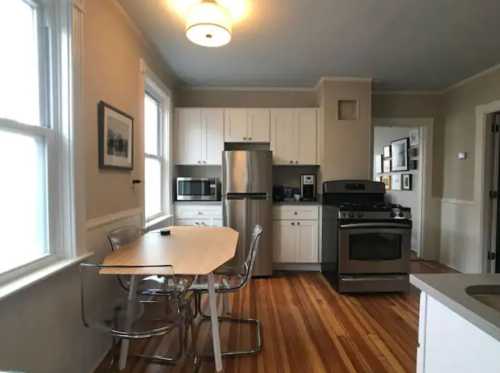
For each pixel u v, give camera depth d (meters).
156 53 3.04
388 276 3.18
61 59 1.64
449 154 4.16
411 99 4.31
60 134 1.66
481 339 0.74
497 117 3.55
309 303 2.93
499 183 3.56
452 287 0.94
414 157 4.73
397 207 3.24
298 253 3.88
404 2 2.14
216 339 1.88
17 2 1.44
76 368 1.71
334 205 3.36
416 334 2.35
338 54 3.06
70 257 1.68
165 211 3.63
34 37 1.55
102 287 1.99
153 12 2.30
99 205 2.00
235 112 3.94
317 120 3.94
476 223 3.65
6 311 1.21
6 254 1.35
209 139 3.95
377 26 2.49
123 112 2.31
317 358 2.03
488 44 2.82
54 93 1.64
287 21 2.41
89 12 1.84
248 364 1.96
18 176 1.43
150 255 1.75
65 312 1.60
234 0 2.11
